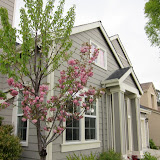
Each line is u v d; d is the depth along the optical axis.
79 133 5.86
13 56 3.08
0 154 4.22
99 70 7.62
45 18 3.62
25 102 3.13
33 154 4.88
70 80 3.55
